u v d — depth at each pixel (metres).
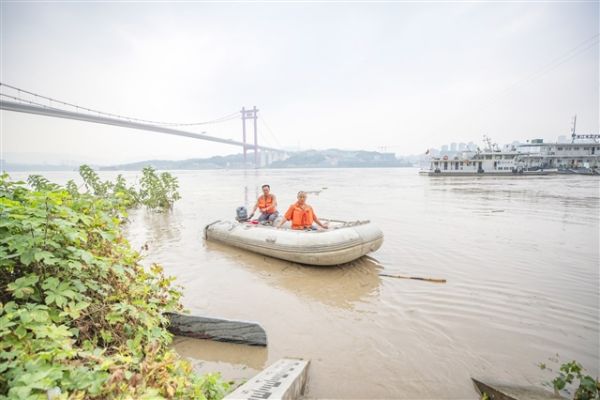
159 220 10.24
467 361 2.89
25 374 1.34
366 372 2.74
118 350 2.09
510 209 12.44
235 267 5.52
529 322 3.56
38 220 2.04
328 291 4.51
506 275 5.02
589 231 8.21
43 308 1.85
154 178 12.35
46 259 1.95
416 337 3.29
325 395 2.47
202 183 33.22
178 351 3.00
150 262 5.78
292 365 2.63
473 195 18.53
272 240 5.90
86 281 2.33
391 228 8.77
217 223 7.40
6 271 2.08
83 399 1.42
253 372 2.74
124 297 2.52
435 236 7.77
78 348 1.89
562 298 4.15
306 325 3.55
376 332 3.39
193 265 5.61
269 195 7.71
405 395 2.48
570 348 3.08
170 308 3.04
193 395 1.84
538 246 6.75
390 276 5.09
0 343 1.55
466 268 5.39
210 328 3.15
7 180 2.66
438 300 4.16
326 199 16.81
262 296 4.33
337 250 5.32
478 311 3.83
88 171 12.59
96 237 2.76
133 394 1.55
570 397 2.41
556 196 17.56
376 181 36.47
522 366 2.82
